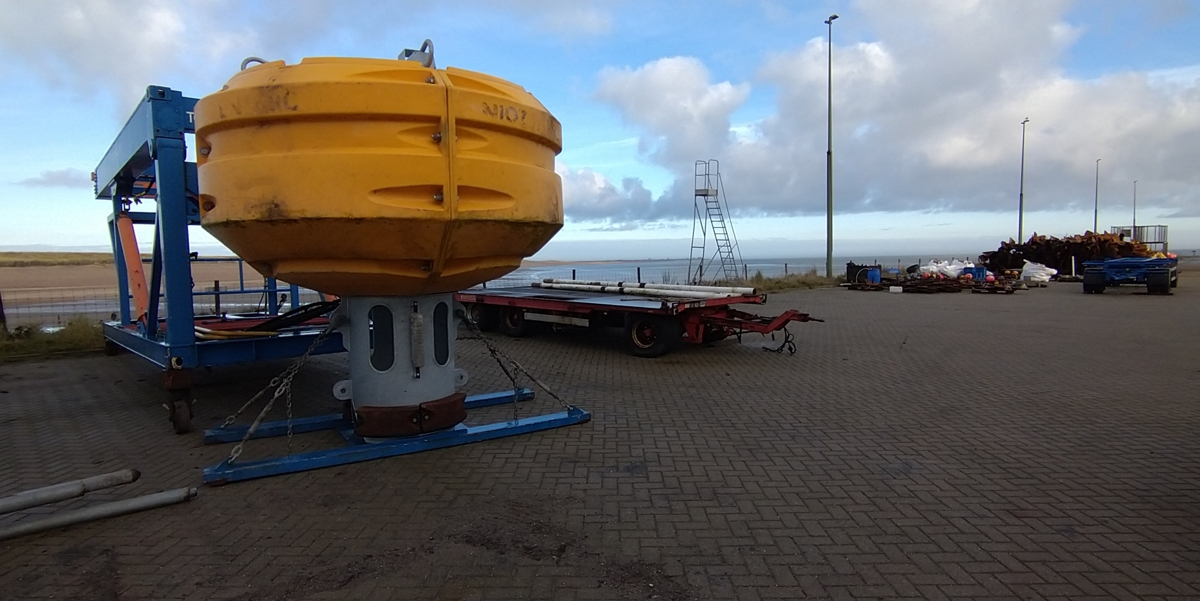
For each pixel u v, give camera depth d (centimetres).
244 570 347
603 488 460
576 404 712
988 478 478
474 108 434
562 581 333
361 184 412
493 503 434
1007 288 2377
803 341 1188
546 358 1031
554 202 507
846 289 2597
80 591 327
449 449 546
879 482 470
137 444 582
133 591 327
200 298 2105
